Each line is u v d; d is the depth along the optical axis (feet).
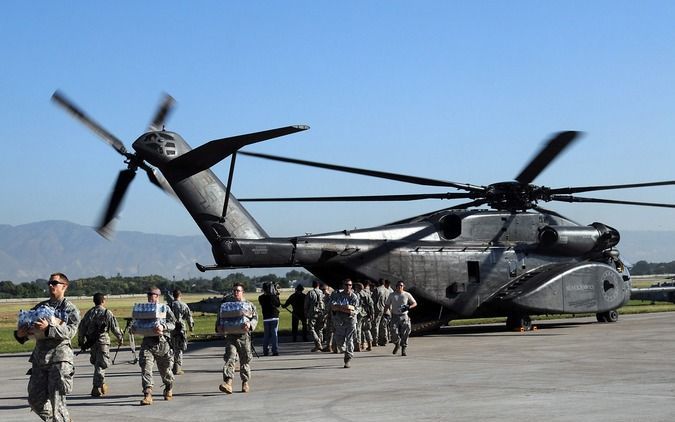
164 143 69.26
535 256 92.02
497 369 50.96
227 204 69.82
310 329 72.84
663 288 142.72
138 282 563.89
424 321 86.84
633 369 48.60
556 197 85.35
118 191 70.28
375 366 55.72
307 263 76.59
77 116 68.13
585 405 35.27
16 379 55.16
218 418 35.27
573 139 70.03
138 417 36.50
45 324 30.32
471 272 87.15
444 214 88.17
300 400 40.04
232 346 43.91
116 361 68.49
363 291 69.67
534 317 118.11
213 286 552.41
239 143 63.72
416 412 34.91
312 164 69.05
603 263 94.84
